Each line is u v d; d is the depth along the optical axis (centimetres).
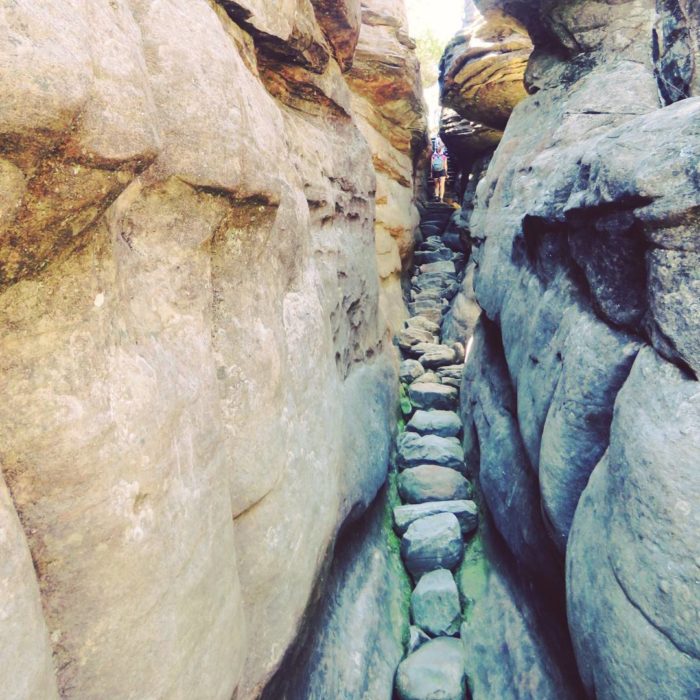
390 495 521
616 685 210
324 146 460
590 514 247
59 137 103
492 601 395
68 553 124
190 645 157
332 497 299
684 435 199
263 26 325
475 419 547
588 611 232
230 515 191
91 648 129
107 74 118
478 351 618
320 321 312
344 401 445
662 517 196
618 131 299
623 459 223
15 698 100
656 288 229
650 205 230
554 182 378
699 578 182
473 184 1171
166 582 146
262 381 220
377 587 403
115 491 130
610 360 268
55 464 121
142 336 154
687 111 247
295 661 264
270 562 222
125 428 136
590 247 296
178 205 172
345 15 443
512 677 327
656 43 423
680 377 214
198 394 175
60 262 123
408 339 816
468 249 1126
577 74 553
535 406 350
